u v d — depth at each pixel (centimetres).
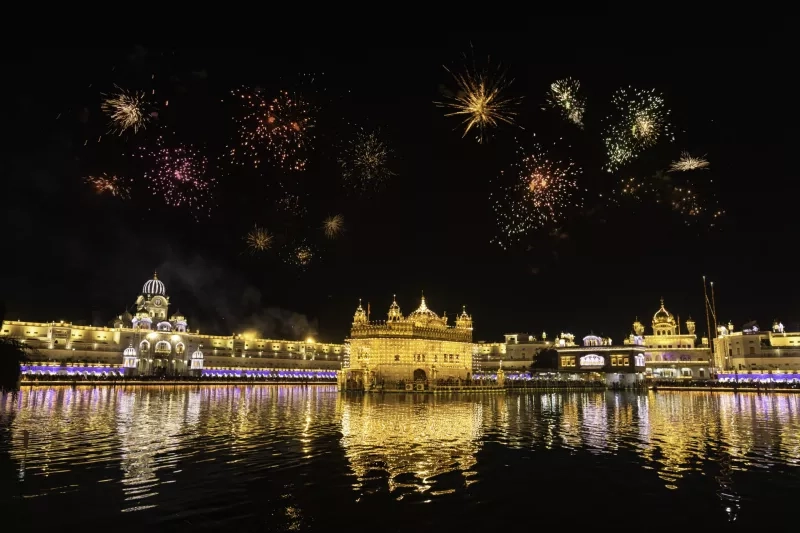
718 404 7038
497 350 17425
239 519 1925
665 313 15375
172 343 15275
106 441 3369
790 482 2494
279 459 2859
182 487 2300
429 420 4741
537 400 7788
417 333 10438
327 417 4912
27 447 3133
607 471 2691
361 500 2158
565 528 1894
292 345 18162
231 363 16200
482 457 2997
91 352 13788
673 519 1995
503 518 1984
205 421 4466
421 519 1959
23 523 1852
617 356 12056
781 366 12706
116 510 1994
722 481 2505
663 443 3519
